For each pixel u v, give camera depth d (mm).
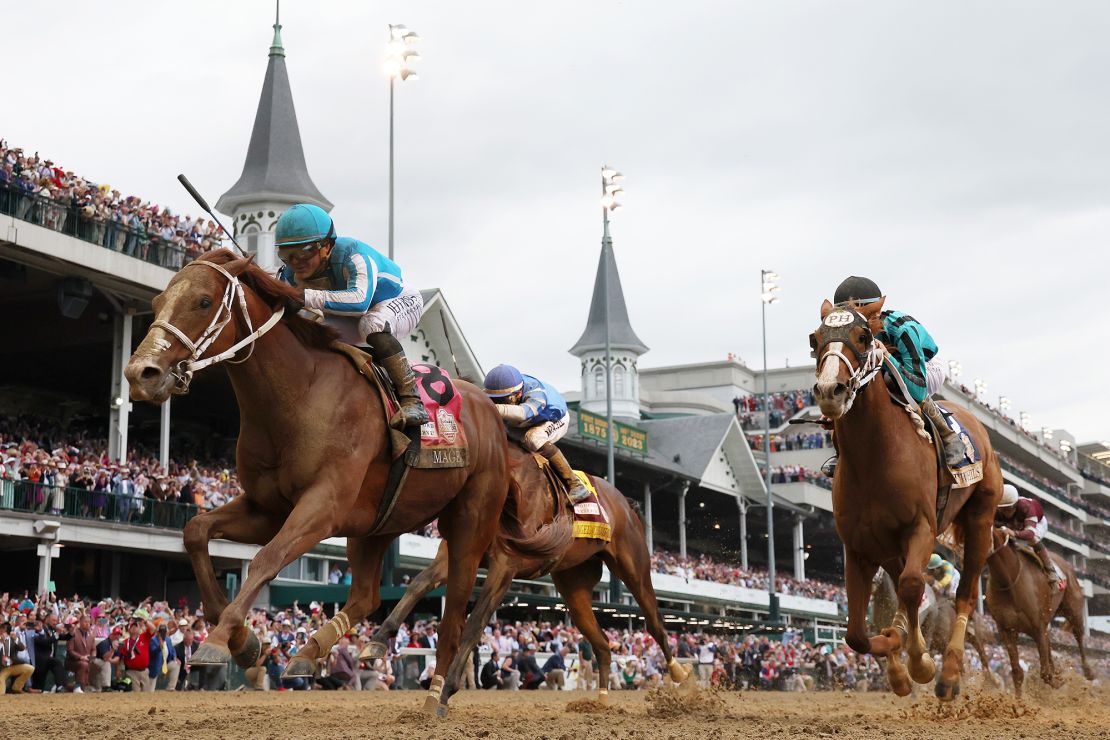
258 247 36531
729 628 38156
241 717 7906
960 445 7910
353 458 5883
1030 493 73812
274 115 37719
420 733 5777
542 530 7906
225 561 24391
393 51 24219
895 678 8023
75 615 17672
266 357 5746
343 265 6391
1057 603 12531
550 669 21547
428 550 27062
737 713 8914
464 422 6773
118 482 22078
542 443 9117
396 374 6277
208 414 34656
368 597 6789
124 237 23047
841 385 7020
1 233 20484
